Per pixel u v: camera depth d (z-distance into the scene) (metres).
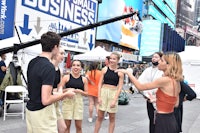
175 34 65.88
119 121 8.32
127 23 34.84
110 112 5.50
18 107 9.41
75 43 17.97
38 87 2.90
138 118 9.00
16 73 8.05
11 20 12.80
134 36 38.16
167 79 3.57
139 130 7.29
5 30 12.51
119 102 11.91
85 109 10.09
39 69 2.88
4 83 7.84
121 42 33.59
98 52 13.14
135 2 36.84
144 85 3.65
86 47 19.42
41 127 2.94
